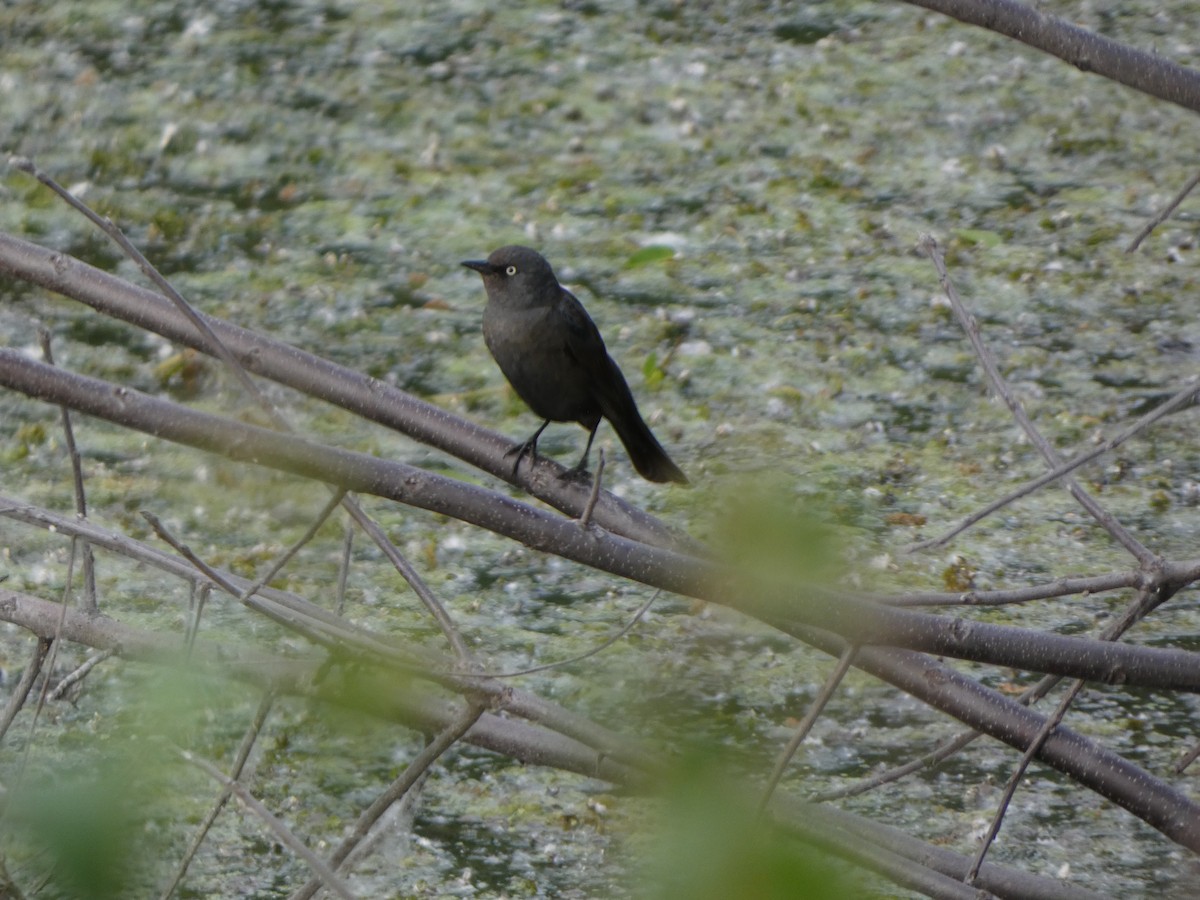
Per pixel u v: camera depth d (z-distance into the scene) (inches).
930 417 553.6
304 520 362.0
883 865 238.2
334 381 257.4
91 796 135.8
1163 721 400.2
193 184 716.7
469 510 200.2
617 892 333.1
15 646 412.2
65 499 486.3
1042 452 256.7
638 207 709.9
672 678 184.2
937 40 893.2
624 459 522.0
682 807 141.1
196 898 327.6
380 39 874.1
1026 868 344.8
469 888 337.4
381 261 655.8
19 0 904.9
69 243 660.1
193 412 187.0
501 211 701.3
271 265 651.5
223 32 873.5
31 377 182.5
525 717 231.1
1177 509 498.3
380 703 200.2
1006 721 235.8
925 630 205.6
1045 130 789.9
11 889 232.5
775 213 705.6
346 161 742.5
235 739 377.7
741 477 153.6
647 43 885.2
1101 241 679.7
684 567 200.7
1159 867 346.3
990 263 662.5
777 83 837.8
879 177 742.5
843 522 182.4
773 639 430.0
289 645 411.8
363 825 226.4
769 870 135.1
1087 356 593.0
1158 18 927.7
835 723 394.6
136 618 425.7
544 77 836.0
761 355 589.3
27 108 773.3
